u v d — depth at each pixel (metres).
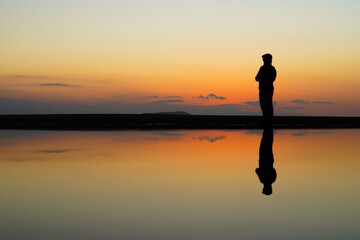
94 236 2.49
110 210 3.11
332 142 9.18
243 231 2.59
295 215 2.97
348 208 3.16
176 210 3.11
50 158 6.20
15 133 11.84
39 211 3.09
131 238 2.46
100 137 10.31
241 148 7.75
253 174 4.76
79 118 21.02
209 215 2.96
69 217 2.91
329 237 2.48
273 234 2.53
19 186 4.06
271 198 3.52
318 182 4.26
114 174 4.77
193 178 4.49
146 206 3.23
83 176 4.63
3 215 2.97
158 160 6.00
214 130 13.88
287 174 4.76
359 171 5.00
